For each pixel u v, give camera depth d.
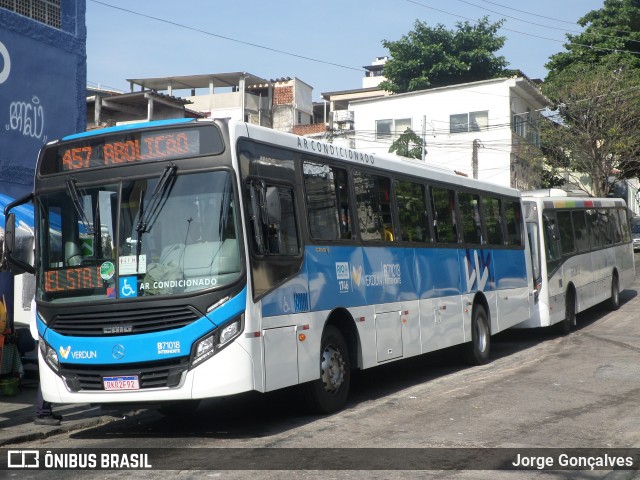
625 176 50.62
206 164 8.55
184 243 8.42
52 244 8.98
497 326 15.73
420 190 13.11
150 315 8.30
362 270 10.88
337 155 10.72
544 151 49.09
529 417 9.64
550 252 18.59
